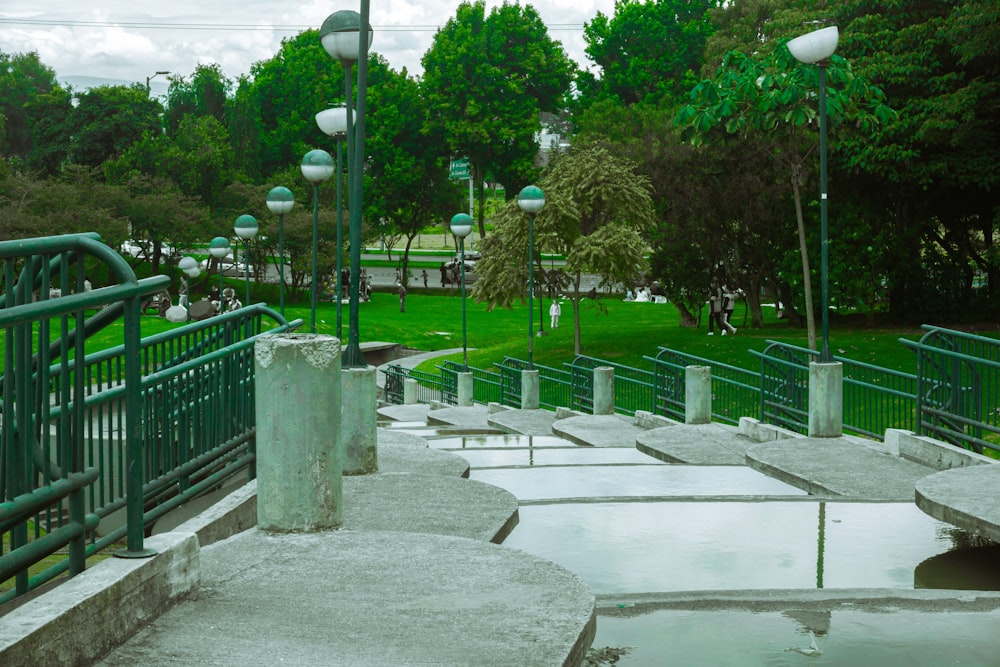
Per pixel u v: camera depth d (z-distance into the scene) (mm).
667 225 40438
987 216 38625
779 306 52875
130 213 63438
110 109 81812
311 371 5969
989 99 32188
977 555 6777
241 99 83125
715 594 5570
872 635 4977
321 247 67812
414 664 3982
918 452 10562
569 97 81750
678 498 8445
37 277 4492
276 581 5062
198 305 41875
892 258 37406
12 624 3648
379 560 5445
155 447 6508
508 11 76875
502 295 38000
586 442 15438
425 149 81375
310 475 6027
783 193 37000
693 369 15531
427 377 33125
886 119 30734
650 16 75750
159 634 4277
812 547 6949
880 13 34875
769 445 11594
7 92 123312
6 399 3963
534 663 4004
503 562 5422
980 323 38188
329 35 11164
